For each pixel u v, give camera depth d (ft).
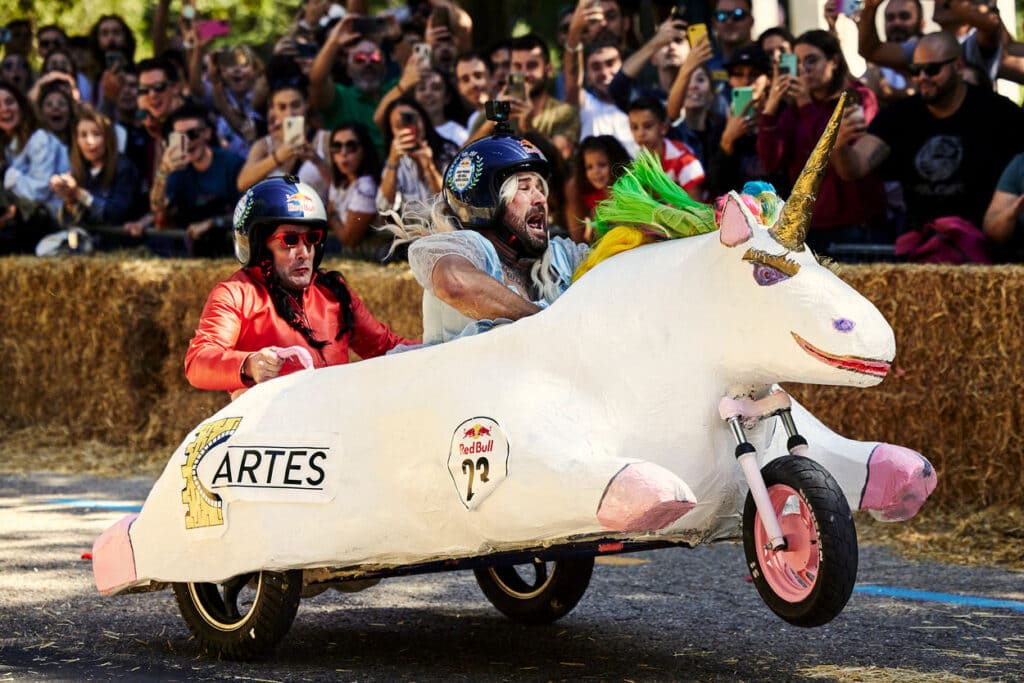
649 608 32.40
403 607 32.91
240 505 27.55
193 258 58.23
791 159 46.62
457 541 25.21
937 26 55.88
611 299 24.62
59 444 56.54
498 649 28.89
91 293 56.03
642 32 64.85
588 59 53.88
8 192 63.36
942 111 44.83
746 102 47.73
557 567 30.07
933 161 44.88
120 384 55.83
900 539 39.17
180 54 66.03
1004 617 31.04
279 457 27.20
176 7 114.21
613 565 37.09
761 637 29.58
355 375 27.20
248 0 120.98
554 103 53.11
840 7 52.90
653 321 24.20
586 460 23.45
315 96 57.57
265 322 30.58
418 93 54.65
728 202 23.52
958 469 40.55
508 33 74.43
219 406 54.39
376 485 26.04
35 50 85.71
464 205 28.02
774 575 23.65
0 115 63.36
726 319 23.67
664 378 23.98
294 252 30.68
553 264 28.45
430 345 28.22
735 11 54.44
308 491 26.71
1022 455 39.78
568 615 31.81
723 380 23.97
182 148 57.98
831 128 23.03
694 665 27.35
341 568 27.68
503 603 31.32
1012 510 39.73
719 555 38.11
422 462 25.50
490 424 24.56
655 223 25.50
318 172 54.39
